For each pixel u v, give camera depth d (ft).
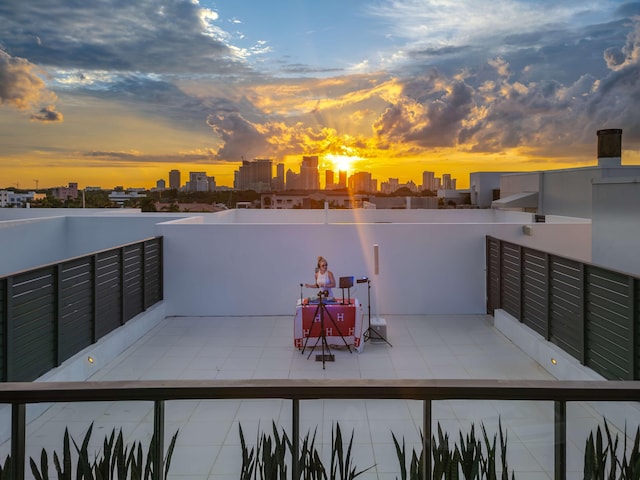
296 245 29.86
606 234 21.07
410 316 29.55
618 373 15.23
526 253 23.27
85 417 11.22
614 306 15.44
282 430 6.44
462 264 29.94
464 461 6.11
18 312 15.25
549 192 56.95
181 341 24.61
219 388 5.13
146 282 27.22
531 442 9.32
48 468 6.31
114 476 6.14
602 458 6.18
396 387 5.16
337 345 23.56
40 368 16.60
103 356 20.84
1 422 11.84
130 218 35.70
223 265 29.94
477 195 78.48
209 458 10.87
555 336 20.24
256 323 28.14
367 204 55.62
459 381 5.24
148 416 9.21
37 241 32.91
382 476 9.78
